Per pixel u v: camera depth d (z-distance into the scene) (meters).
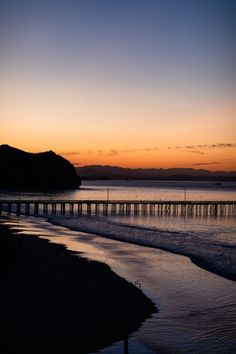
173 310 18.16
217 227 61.56
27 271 24.25
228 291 21.73
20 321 15.92
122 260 30.03
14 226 50.94
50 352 13.27
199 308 18.56
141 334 15.20
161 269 27.19
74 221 62.44
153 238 43.78
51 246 34.22
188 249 36.50
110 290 20.81
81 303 18.44
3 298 18.72
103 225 56.81
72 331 15.11
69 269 25.28
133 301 19.12
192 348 14.19
